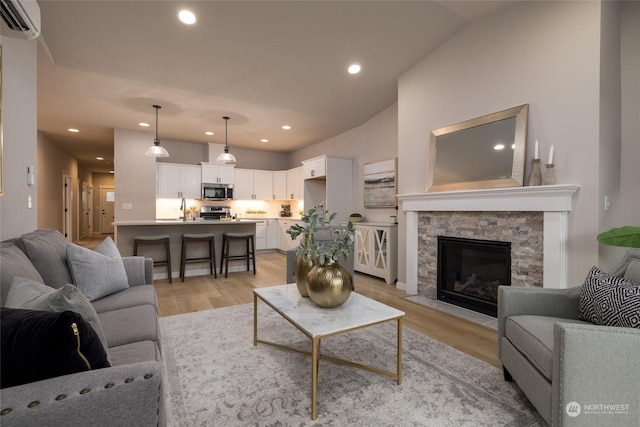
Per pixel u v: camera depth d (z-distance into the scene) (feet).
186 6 8.43
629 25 8.33
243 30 9.51
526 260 8.78
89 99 13.97
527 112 8.68
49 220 21.39
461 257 10.91
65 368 2.51
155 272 14.74
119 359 4.09
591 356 3.76
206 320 9.30
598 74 7.43
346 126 18.74
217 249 16.24
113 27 9.11
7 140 6.47
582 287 5.57
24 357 2.38
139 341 4.77
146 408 2.64
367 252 15.78
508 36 9.23
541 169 8.48
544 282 8.20
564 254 7.88
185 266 15.31
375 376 6.25
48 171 21.11
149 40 9.79
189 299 11.53
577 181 7.77
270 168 26.40
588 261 7.56
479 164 9.81
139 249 14.37
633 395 3.72
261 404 5.33
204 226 15.85
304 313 5.92
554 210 7.91
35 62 8.13
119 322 5.30
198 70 11.64
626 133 8.34
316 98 14.53
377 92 14.23
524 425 4.82
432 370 6.50
